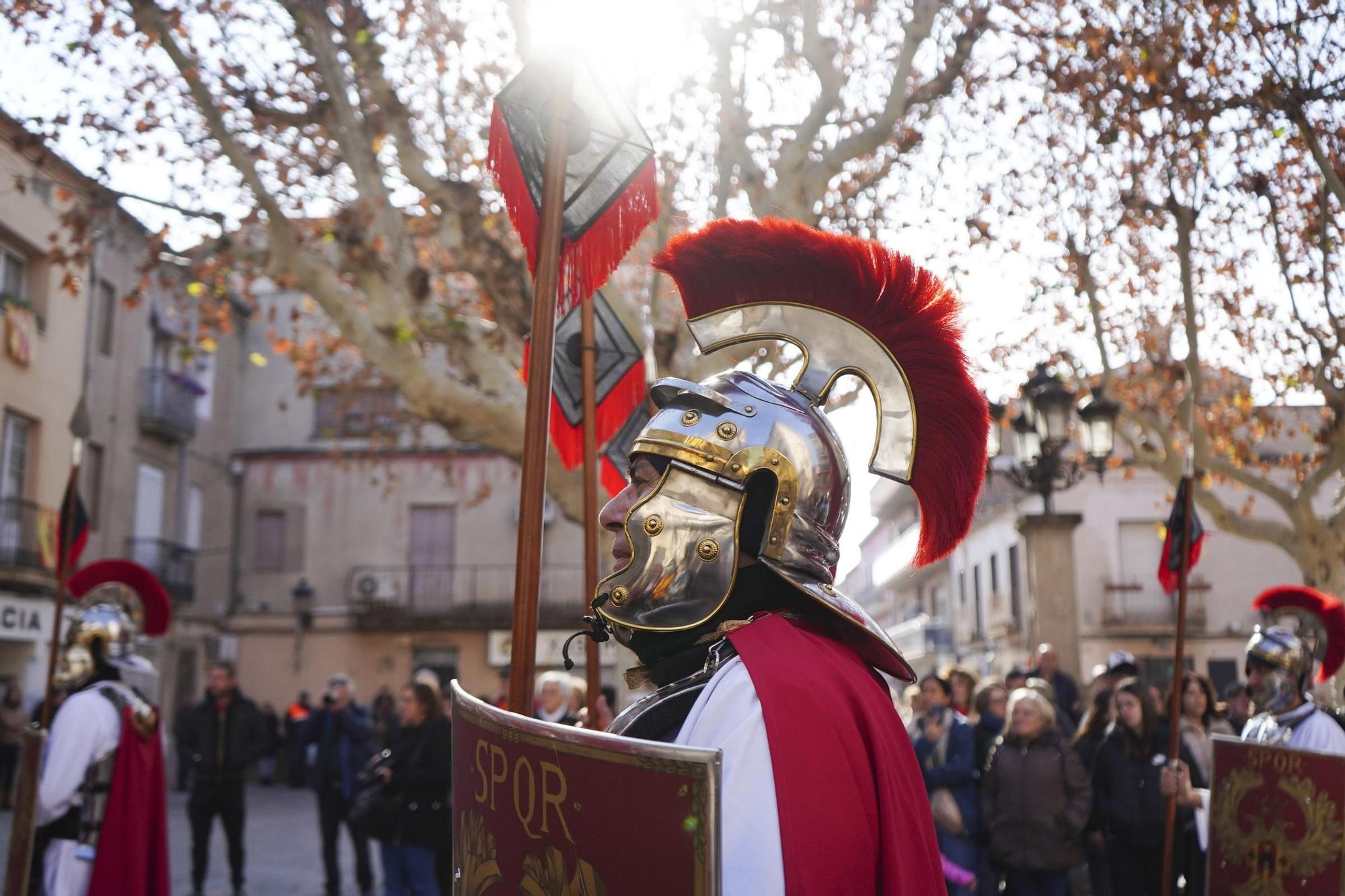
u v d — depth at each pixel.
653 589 1.64
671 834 1.20
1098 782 6.30
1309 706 4.60
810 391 1.84
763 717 1.44
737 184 8.67
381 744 13.39
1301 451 22.36
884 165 9.14
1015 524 11.63
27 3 8.33
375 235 8.20
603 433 4.27
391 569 26.78
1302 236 8.78
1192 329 8.38
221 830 14.25
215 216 8.62
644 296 9.53
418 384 8.20
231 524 26.91
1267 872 3.39
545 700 6.59
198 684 25.98
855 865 1.41
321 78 8.40
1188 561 5.00
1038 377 10.30
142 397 22.97
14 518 18.23
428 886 6.67
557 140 2.03
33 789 4.54
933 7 7.64
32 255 18.70
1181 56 8.01
